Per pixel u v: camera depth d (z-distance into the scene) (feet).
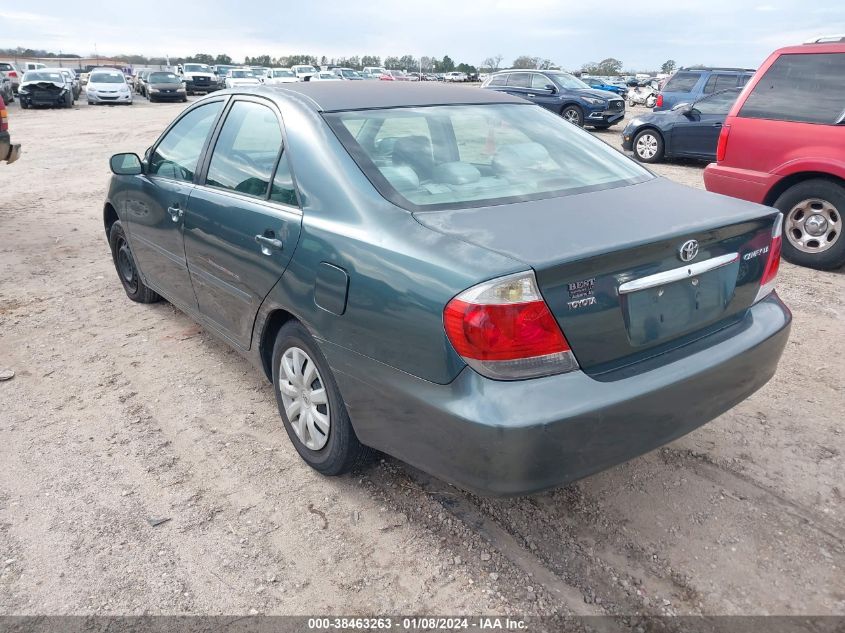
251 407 11.73
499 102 11.32
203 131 12.15
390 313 7.42
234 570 7.97
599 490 9.36
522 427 6.55
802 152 18.89
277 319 10.04
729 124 20.45
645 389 7.14
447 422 6.98
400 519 8.82
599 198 8.77
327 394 8.93
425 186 8.66
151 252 13.94
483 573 7.89
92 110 82.79
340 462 9.11
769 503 9.05
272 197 9.66
